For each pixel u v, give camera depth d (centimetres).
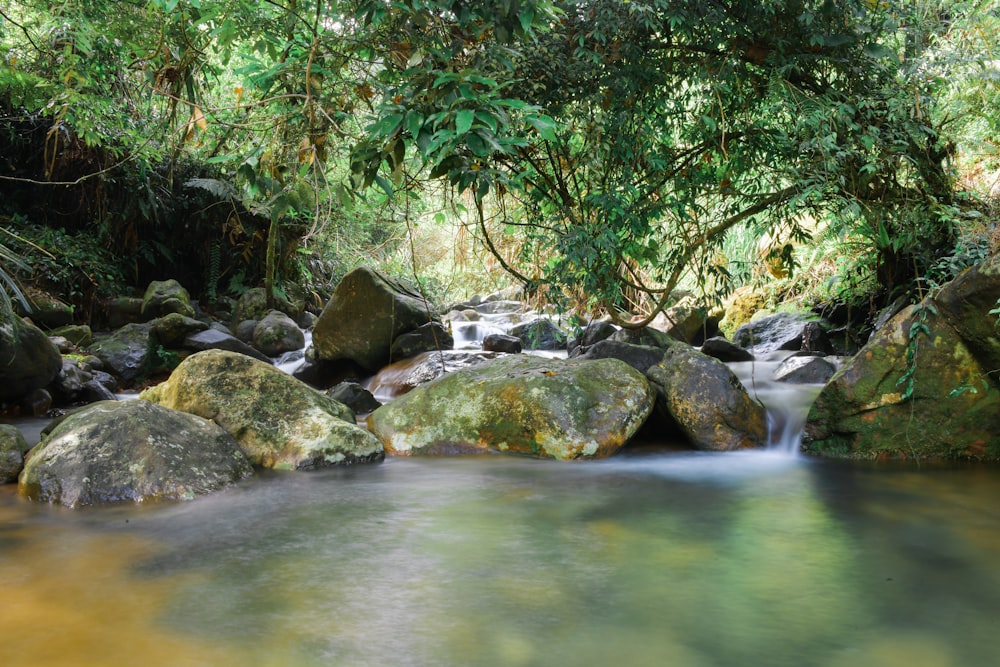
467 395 621
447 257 1407
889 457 571
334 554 363
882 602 305
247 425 555
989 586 322
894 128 618
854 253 941
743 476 529
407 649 263
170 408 539
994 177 795
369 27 409
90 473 452
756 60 611
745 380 775
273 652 260
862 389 571
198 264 1283
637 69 585
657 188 650
